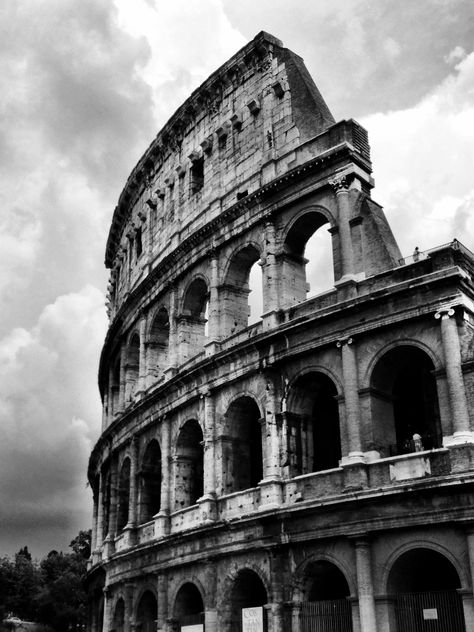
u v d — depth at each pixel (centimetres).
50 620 16038
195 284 6569
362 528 4297
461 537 3975
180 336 6519
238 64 6669
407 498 4162
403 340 4550
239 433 5641
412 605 4112
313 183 5488
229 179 6475
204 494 5500
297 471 4953
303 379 5094
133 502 6662
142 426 6706
